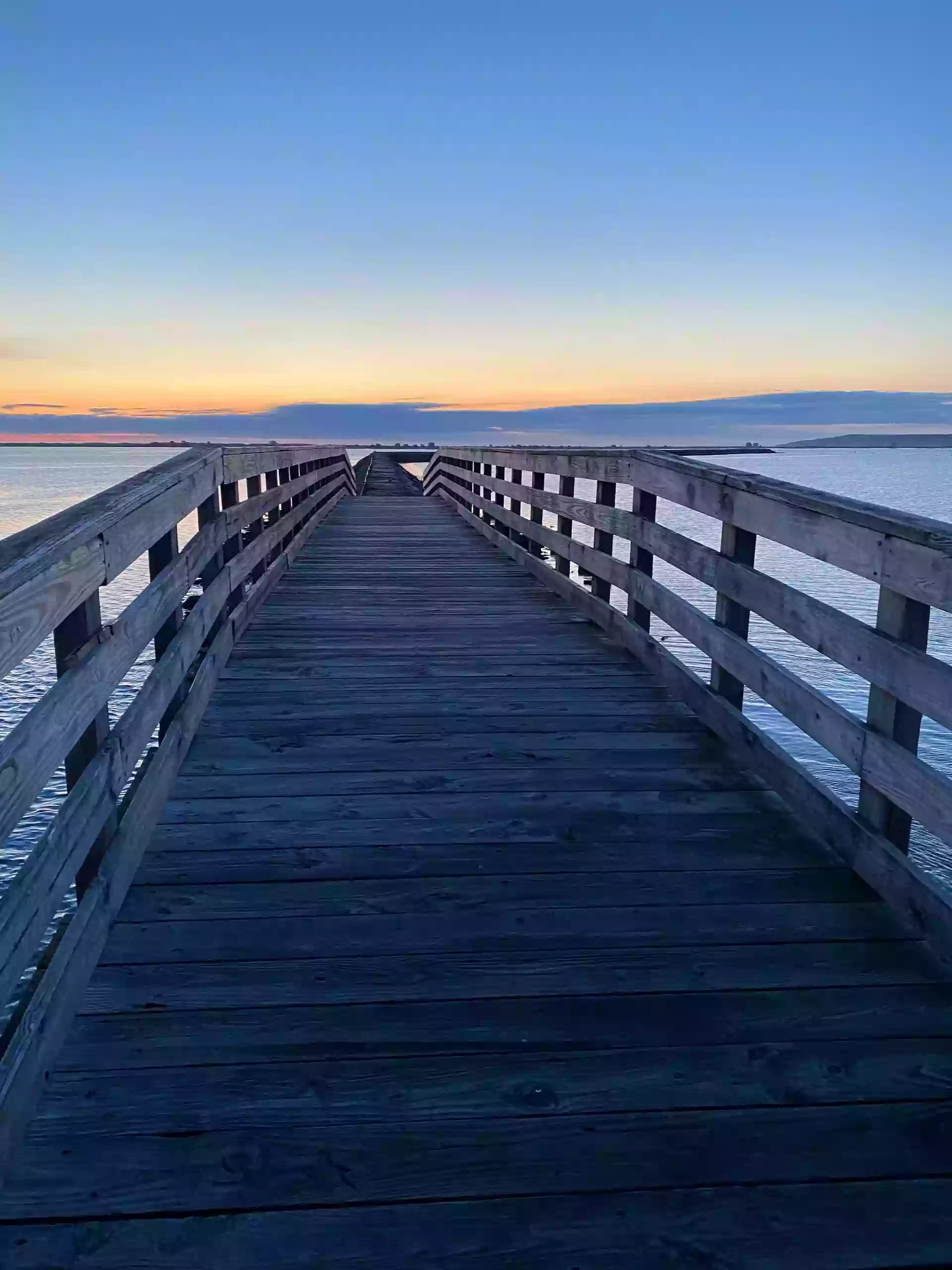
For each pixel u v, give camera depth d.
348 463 19.61
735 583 3.43
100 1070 1.77
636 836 2.82
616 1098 1.74
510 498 9.16
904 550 2.28
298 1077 1.77
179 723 3.32
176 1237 1.43
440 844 2.75
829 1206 1.51
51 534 1.81
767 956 2.20
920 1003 2.03
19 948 1.55
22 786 1.57
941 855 5.44
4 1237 1.42
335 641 5.24
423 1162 1.58
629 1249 1.43
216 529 4.20
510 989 2.06
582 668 4.69
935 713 2.15
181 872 2.55
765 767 3.21
